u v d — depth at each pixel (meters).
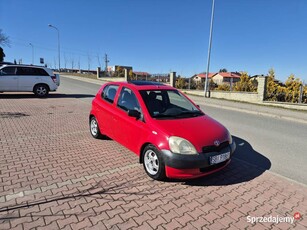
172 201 3.36
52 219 2.87
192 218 3.00
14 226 2.71
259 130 8.02
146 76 29.00
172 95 5.10
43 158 4.71
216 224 2.90
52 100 12.96
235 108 13.34
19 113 8.99
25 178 3.86
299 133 7.79
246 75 20.17
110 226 2.78
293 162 5.04
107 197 3.40
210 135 3.92
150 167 4.05
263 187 3.84
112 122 5.14
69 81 30.91
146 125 4.14
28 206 3.10
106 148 5.37
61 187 3.62
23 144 5.50
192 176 3.70
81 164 4.49
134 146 4.43
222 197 3.51
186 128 3.97
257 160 5.09
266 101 14.58
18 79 13.36
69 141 5.82
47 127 7.09
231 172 4.37
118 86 5.36
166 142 3.73
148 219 2.94
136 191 3.60
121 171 4.25
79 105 11.60
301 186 3.91
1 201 3.19
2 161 4.50
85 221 2.85
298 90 15.02
